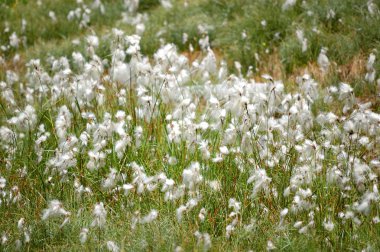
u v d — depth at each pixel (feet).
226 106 6.86
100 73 7.59
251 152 6.89
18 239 6.50
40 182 7.11
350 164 6.79
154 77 7.36
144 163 7.11
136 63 7.34
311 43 9.16
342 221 6.49
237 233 6.44
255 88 7.44
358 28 9.06
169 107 7.61
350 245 6.33
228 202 6.70
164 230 6.49
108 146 7.25
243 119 6.86
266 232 6.45
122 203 6.83
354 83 8.42
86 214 6.75
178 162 7.08
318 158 6.79
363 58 8.68
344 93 7.04
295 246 6.33
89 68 7.49
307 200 6.52
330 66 8.68
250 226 6.43
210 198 6.74
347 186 6.65
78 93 7.52
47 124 7.84
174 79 7.43
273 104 7.13
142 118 7.47
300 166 6.81
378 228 6.38
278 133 7.14
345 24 9.25
